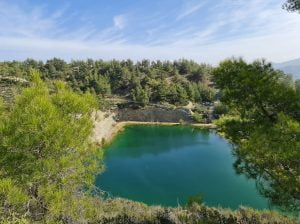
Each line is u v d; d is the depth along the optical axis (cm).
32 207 917
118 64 14938
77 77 13650
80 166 1006
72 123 1009
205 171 4897
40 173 890
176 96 11806
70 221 1011
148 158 6028
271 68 963
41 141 879
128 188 4166
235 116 1041
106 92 12350
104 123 8844
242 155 842
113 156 6281
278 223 1233
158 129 9638
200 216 1260
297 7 887
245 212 1400
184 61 16300
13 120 880
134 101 11312
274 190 868
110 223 1188
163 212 1340
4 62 11669
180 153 6372
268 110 932
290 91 883
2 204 837
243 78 916
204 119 10356
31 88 967
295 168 750
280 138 771
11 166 863
